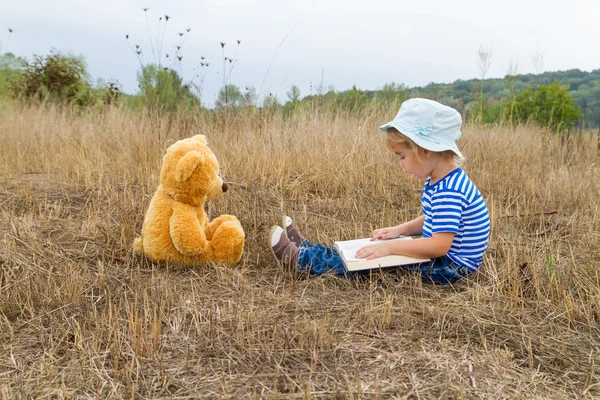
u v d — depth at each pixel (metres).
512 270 3.14
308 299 2.89
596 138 7.27
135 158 5.64
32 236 3.55
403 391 2.05
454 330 2.55
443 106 3.04
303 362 2.28
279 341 2.43
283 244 3.23
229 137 6.23
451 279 3.08
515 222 4.32
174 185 3.25
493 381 2.14
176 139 6.34
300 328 2.52
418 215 4.41
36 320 2.62
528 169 5.76
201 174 3.25
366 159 5.59
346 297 2.93
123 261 3.42
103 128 7.25
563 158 6.52
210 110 7.46
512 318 2.67
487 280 3.13
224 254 3.33
